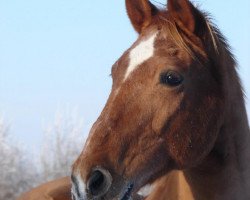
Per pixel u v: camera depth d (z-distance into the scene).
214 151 5.84
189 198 6.05
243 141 5.97
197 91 5.68
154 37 5.77
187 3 5.79
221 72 5.84
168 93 5.54
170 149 5.60
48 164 19.84
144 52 5.67
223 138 5.84
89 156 5.31
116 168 5.38
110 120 5.47
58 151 19.94
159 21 5.88
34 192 8.16
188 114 5.61
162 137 5.55
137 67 5.60
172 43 5.71
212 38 5.86
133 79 5.56
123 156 5.43
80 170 5.25
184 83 5.59
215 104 5.71
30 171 19.97
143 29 6.02
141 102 5.51
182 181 6.10
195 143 5.63
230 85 5.93
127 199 5.46
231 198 5.87
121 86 5.57
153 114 5.52
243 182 5.93
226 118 5.84
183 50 5.68
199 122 5.65
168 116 5.54
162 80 5.54
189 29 5.85
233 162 5.89
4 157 19.39
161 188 6.52
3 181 19.20
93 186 5.24
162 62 5.57
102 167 5.30
